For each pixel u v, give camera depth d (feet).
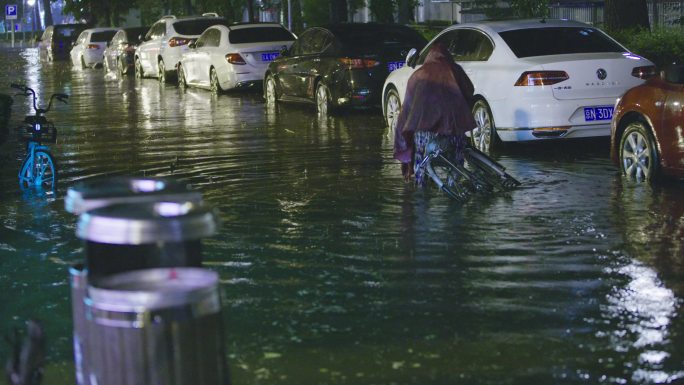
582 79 67.00
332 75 99.25
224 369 20.04
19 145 83.10
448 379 28.02
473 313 33.94
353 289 36.99
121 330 19.08
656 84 56.59
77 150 79.25
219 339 19.83
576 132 67.31
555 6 201.98
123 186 22.53
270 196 55.72
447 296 35.91
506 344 30.81
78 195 21.22
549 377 28.04
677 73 53.98
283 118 99.30
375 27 101.45
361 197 54.80
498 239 44.21
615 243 43.21
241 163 69.00
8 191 60.03
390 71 97.76
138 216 19.45
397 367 29.04
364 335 31.94
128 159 73.20
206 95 131.44
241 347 30.99
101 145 82.07
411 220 48.52
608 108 67.31
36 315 34.83
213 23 158.92
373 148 75.15
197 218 19.57
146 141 83.61
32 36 480.64
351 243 44.01
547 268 39.40
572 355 29.78
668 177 58.54
